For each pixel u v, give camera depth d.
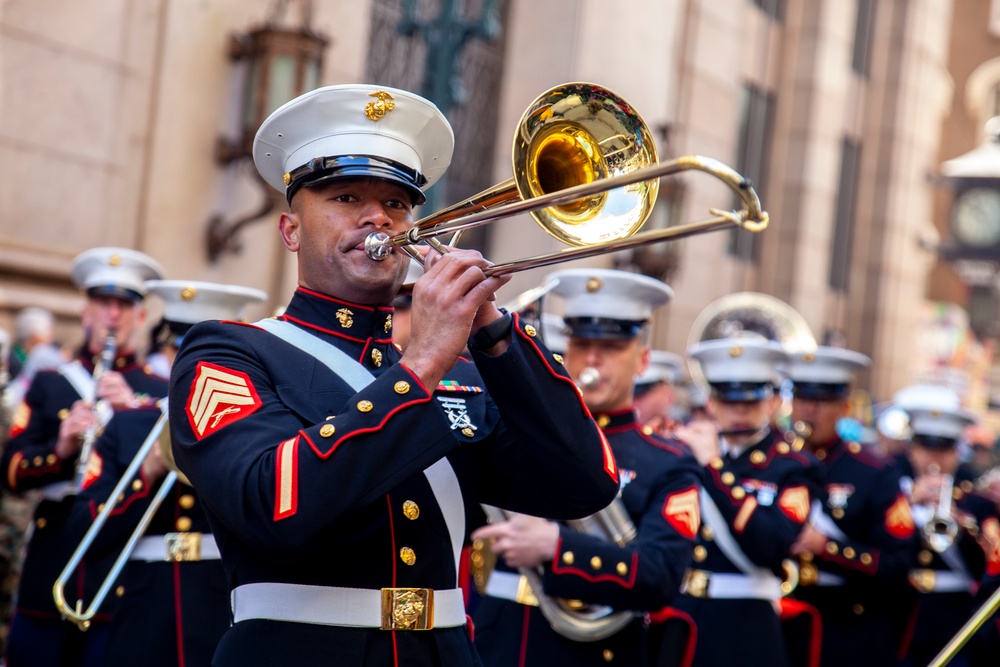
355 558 3.31
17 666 7.18
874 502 8.59
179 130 11.09
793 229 23.00
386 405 3.12
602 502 3.53
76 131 10.50
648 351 6.19
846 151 26.17
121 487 6.04
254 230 11.69
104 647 6.47
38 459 7.18
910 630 8.75
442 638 3.39
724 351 7.48
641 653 5.65
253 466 3.13
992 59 36.66
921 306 28.92
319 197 3.52
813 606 8.29
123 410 6.45
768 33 22.80
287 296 11.98
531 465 3.53
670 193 14.80
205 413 3.27
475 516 3.85
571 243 3.27
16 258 10.05
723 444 7.78
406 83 14.72
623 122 3.35
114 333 7.56
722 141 20.02
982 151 31.75
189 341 3.46
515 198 3.39
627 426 5.91
